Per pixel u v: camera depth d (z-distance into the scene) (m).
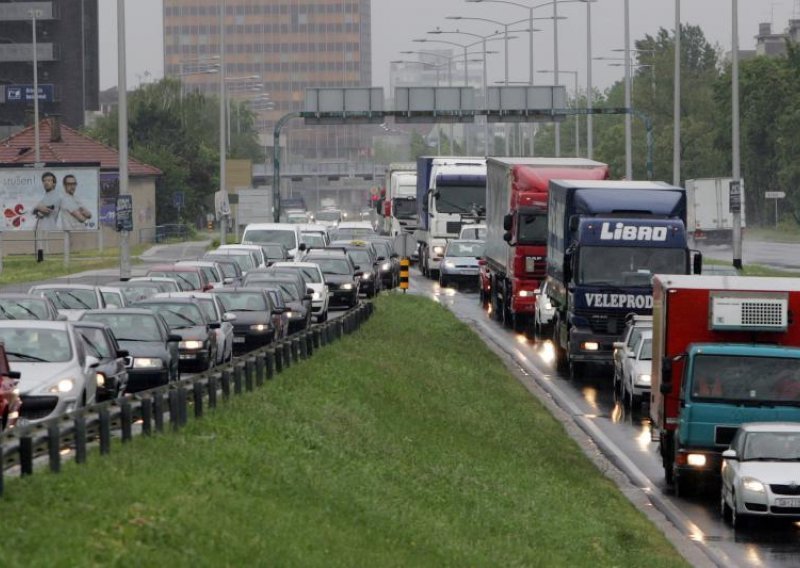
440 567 43.09
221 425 56.59
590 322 99.00
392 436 66.12
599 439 79.31
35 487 40.03
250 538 38.56
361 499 49.62
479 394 90.44
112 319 80.75
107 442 46.56
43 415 58.22
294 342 83.62
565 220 103.31
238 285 123.19
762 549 54.16
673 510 62.06
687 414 63.31
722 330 65.50
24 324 62.41
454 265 186.50
